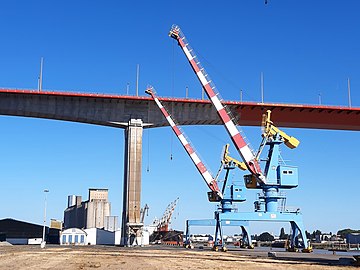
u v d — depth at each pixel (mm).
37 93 106812
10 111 107250
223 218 80875
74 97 108812
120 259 46750
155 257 52188
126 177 108875
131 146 109062
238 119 115000
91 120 110000
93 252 64250
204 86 69688
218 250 82938
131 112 111688
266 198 80562
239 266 38875
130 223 104125
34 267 33531
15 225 153000
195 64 70062
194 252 71000
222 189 102812
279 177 79500
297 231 81438
